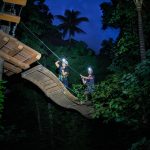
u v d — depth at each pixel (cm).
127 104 1017
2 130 1825
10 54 961
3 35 838
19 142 1995
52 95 1339
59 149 2120
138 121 977
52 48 2431
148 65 852
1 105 903
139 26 1197
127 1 1512
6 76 1326
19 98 2348
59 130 2247
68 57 2384
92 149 1794
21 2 940
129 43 1481
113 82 1159
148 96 897
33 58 964
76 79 2327
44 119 2344
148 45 1531
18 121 2262
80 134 2058
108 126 1672
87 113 1377
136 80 926
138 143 805
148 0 1477
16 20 943
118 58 1628
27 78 1259
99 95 1173
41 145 2166
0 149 1831
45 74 1168
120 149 1453
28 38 2059
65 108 1480
